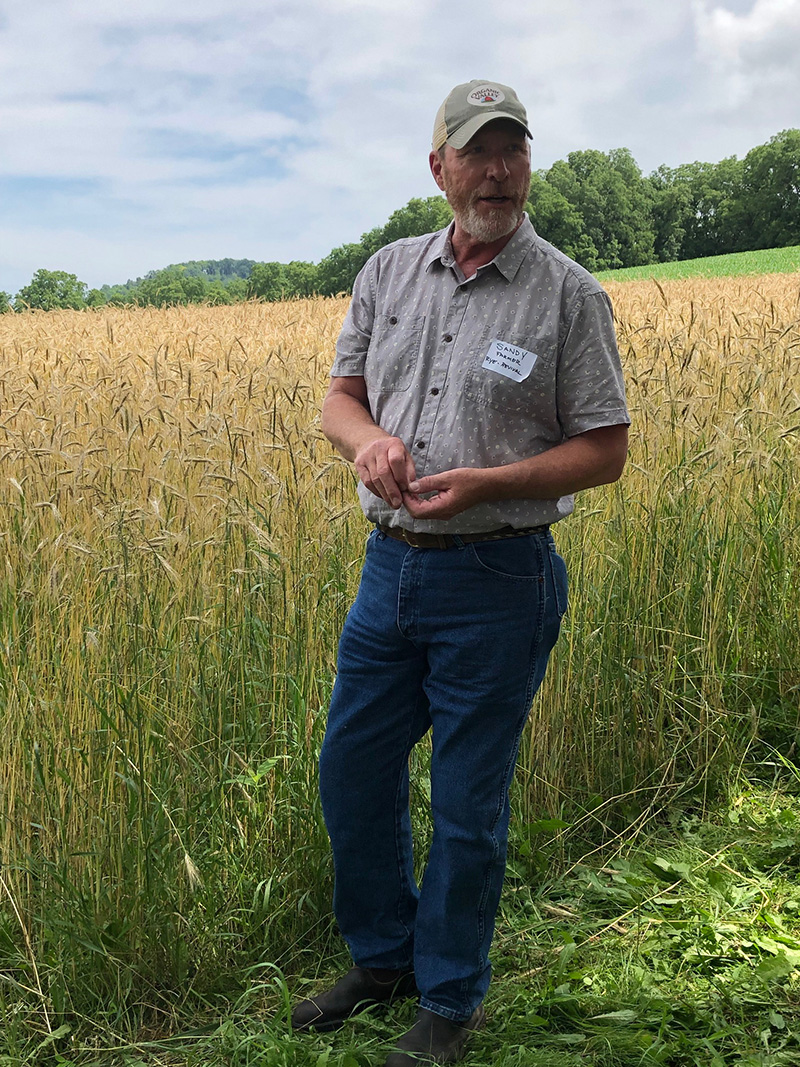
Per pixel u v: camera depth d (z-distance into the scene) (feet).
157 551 9.50
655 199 344.69
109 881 8.25
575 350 6.63
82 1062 7.50
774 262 179.63
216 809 8.89
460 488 6.31
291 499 11.48
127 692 8.87
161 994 8.10
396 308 7.18
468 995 7.23
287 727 9.78
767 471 14.02
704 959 8.43
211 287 225.35
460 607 6.79
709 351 18.35
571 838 10.65
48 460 12.28
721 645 12.73
